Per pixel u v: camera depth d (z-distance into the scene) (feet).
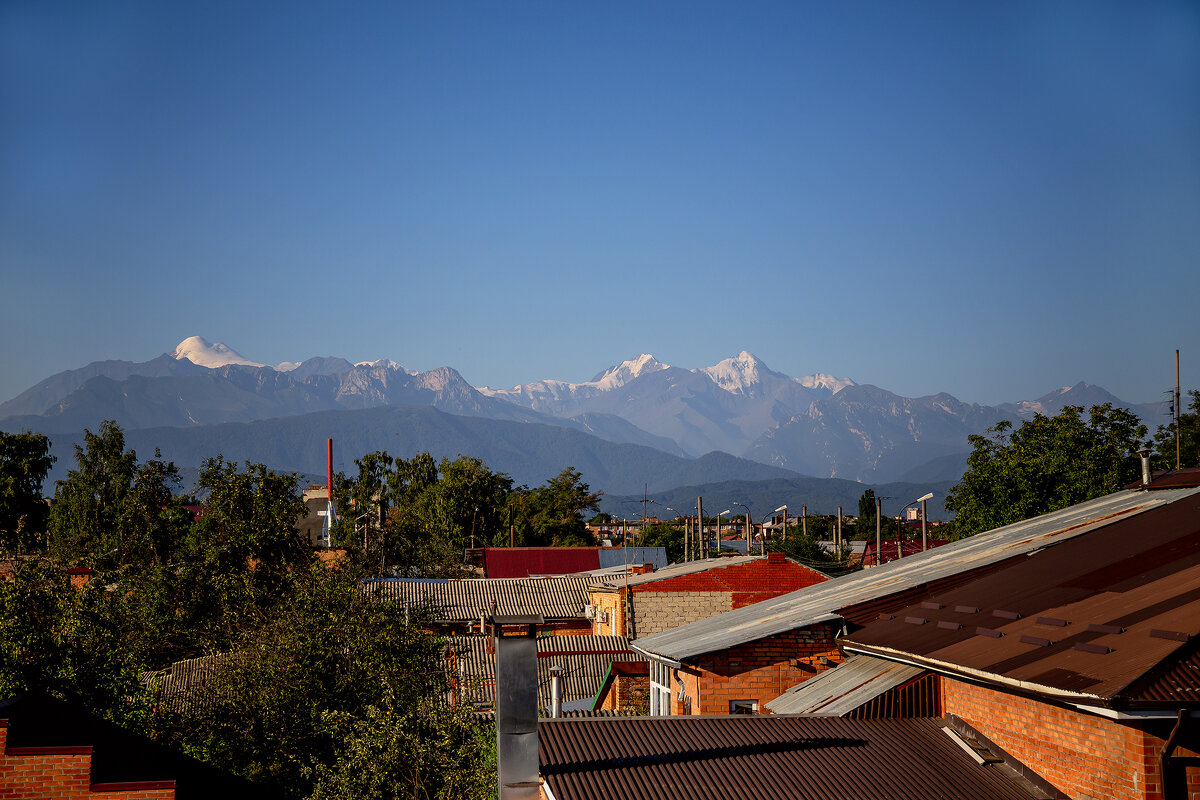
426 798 63.21
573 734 47.67
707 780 42.91
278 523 154.51
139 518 204.74
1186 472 78.64
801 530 418.92
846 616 68.59
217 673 83.20
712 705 68.39
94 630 81.15
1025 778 44.47
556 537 413.59
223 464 166.91
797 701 56.80
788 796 41.81
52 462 296.51
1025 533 81.35
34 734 58.70
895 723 50.83
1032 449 181.27
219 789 73.15
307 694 78.23
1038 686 39.99
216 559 141.28
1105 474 171.53
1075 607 48.78
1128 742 38.83
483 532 363.15
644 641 85.46
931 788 43.29
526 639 43.24
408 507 334.65
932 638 52.90
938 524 278.87
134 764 62.23
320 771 67.31
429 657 86.58
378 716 66.85
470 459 375.45
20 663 77.25
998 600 55.26
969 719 49.21
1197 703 36.32
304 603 85.35
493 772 62.34
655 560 253.24
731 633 74.95
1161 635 40.50
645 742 46.80
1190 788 37.88
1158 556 53.52
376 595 91.86
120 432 300.20
